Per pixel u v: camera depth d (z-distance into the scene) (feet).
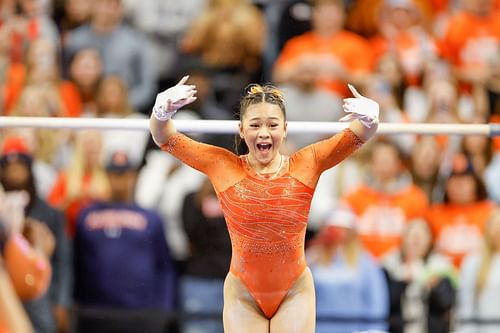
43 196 115.03
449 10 143.74
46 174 119.75
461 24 135.44
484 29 135.23
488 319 105.91
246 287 71.10
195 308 111.14
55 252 110.52
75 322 107.14
